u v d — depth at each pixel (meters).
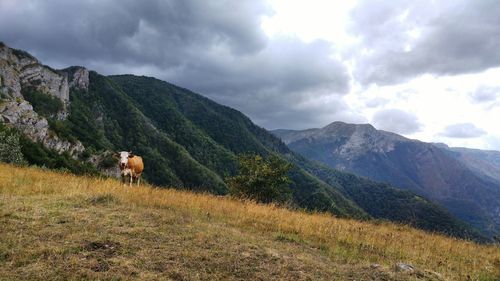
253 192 32.88
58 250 7.01
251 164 33.91
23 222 8.68
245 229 11.05
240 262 7.42
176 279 6.39
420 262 9.82
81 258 6.82
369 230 14.38
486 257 12.19
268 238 10.23
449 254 11.59
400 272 7.92
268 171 32.66
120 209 11.00
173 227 9.56
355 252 9.87
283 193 34.06
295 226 12.07
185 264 7.02
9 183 13.75
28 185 14.05
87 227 8.67
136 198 13.09
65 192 13.08
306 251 9.32
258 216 13.32
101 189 14.27
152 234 8.69
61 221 9.05
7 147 48.09
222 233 9.65
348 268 8.04
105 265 6.58
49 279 5.92
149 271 6.55
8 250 6.83
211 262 7.23
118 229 8.77
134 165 18.61
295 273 7.20
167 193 14.94
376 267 8.08
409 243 12.48
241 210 13.94
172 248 7.84
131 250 7.46
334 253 9.48
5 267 6.21
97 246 7.49
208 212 12.63
